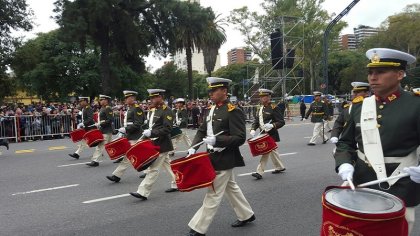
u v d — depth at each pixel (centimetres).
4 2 3250
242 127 517
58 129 1958
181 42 3800
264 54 4262
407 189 300
